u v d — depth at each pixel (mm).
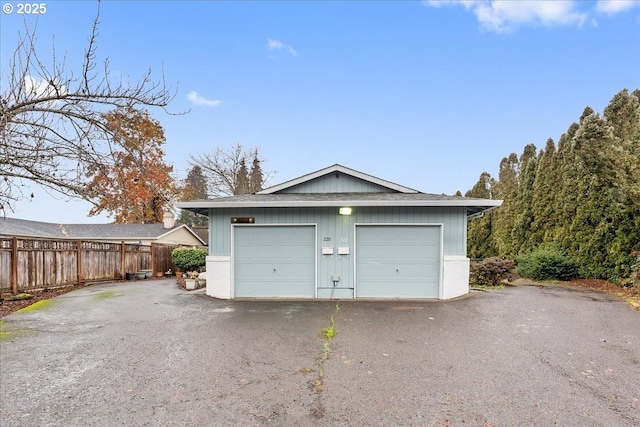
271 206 9281
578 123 13359
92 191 5844
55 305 8445
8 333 6027
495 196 23172
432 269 9305
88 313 7590
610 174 10422
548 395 3631
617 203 10562
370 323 6641
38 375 4211
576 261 12406
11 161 5391
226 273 9492
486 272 11406
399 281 9336
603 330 6047
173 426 3080
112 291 10734
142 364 4559
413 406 3412
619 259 10852
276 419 3186
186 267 15484
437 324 6531
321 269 9438
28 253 9797
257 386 3883
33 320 6965
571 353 4902
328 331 6086
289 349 5141
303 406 3424
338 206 9289
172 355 4906
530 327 6273
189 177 31703
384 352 4996
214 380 4047
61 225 23578
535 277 12750
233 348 5191
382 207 9398
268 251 9539
